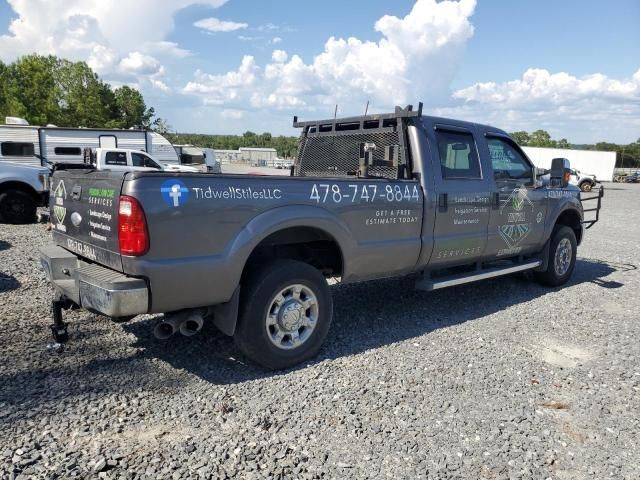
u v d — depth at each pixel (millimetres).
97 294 3285
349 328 4961
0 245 8453
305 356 4047
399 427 3145
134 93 55500
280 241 4211
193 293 3459
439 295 6285
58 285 3865
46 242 8914
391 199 4555
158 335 3564
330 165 5734
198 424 3094
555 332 5023
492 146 5695
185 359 4059
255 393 3527
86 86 49250
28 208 11641
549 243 6633
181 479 2564
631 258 9203
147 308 3307
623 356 4438
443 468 2754
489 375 3953
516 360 4273
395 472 2701
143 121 56562
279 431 3049
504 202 5691
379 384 3725
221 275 3531
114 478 2551
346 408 3350
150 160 15688
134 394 3441
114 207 3336
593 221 7473
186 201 3365
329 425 3137
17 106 43719
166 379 3691
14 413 3117
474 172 5406
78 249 3971
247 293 3723
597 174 43625
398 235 4664
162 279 3301
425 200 4840
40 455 2703
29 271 6566
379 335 4789
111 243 3426
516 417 3316
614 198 26734
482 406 3449
